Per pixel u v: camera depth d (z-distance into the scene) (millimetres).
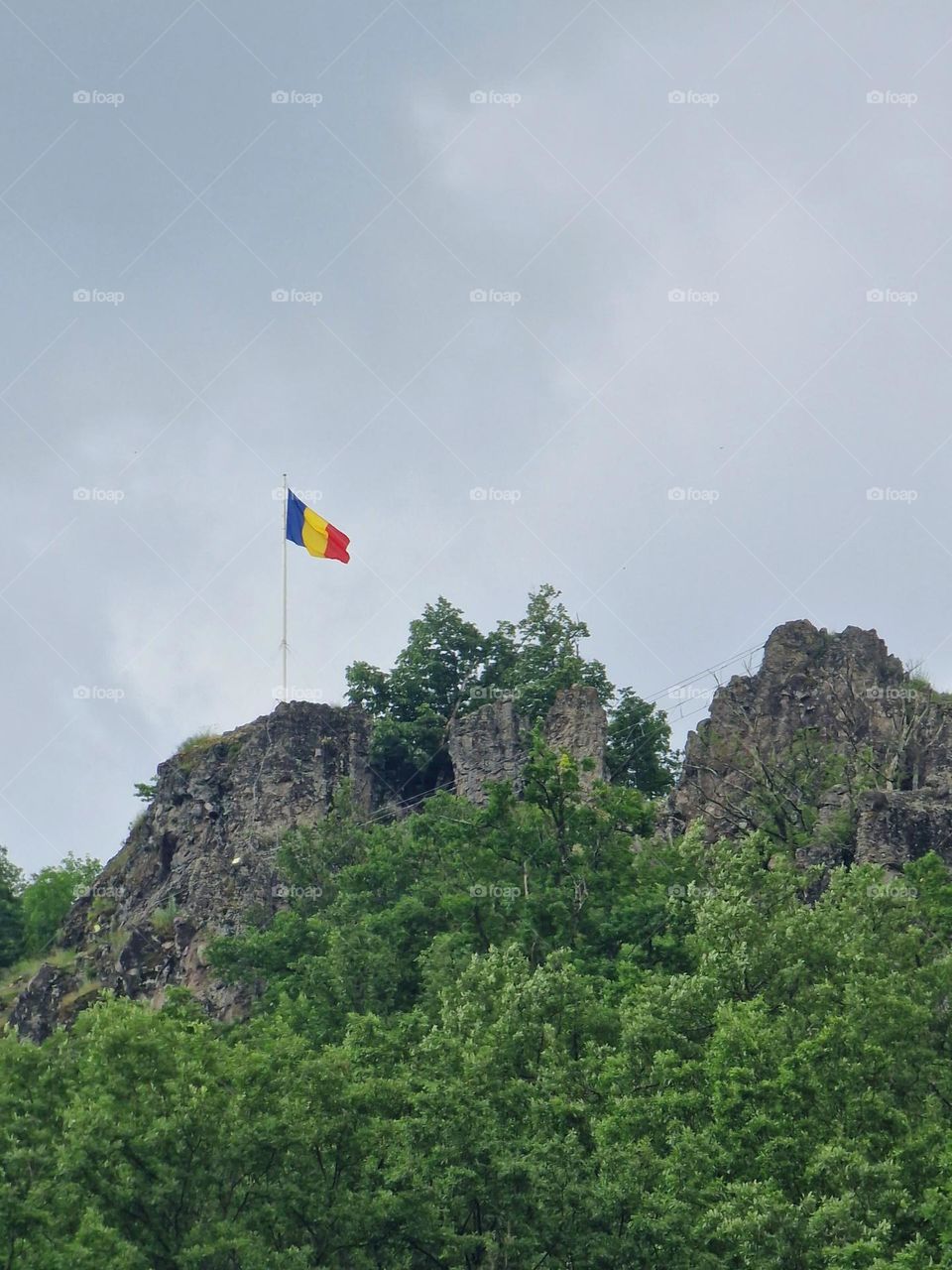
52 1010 120375
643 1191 74250
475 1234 73062
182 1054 77562
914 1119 79438
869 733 124375
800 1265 72062
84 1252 67812
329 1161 75188
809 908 97312
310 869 121000
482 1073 79688
